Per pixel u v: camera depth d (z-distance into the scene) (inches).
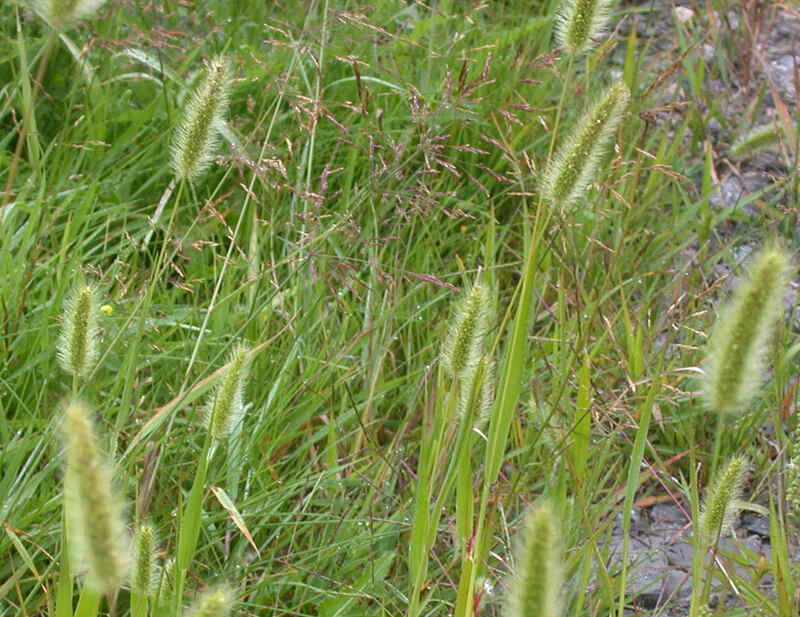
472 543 95.8
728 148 209.5
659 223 182.1
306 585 109.2
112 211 149.9
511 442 139.6
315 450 134.7
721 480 90.0
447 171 176.9
